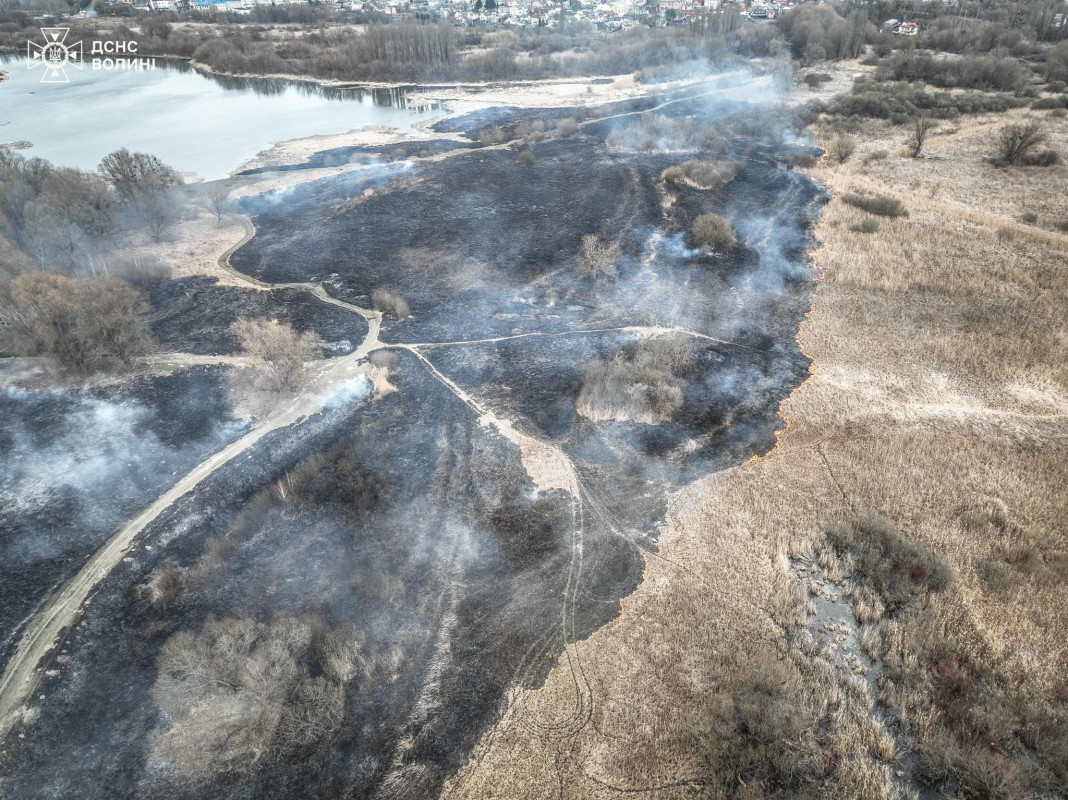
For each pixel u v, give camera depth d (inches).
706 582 1151.0
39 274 1744.6
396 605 1127.0
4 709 987.3
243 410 1604.3
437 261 2352.4
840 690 980.6
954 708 945.5
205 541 1270.9
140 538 1268.5
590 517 1291.8
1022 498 1289.4
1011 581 1122.7
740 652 1029.8
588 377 1642.5
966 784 863.7
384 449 1480.1
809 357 1750.7
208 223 2726.4
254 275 2282.2
